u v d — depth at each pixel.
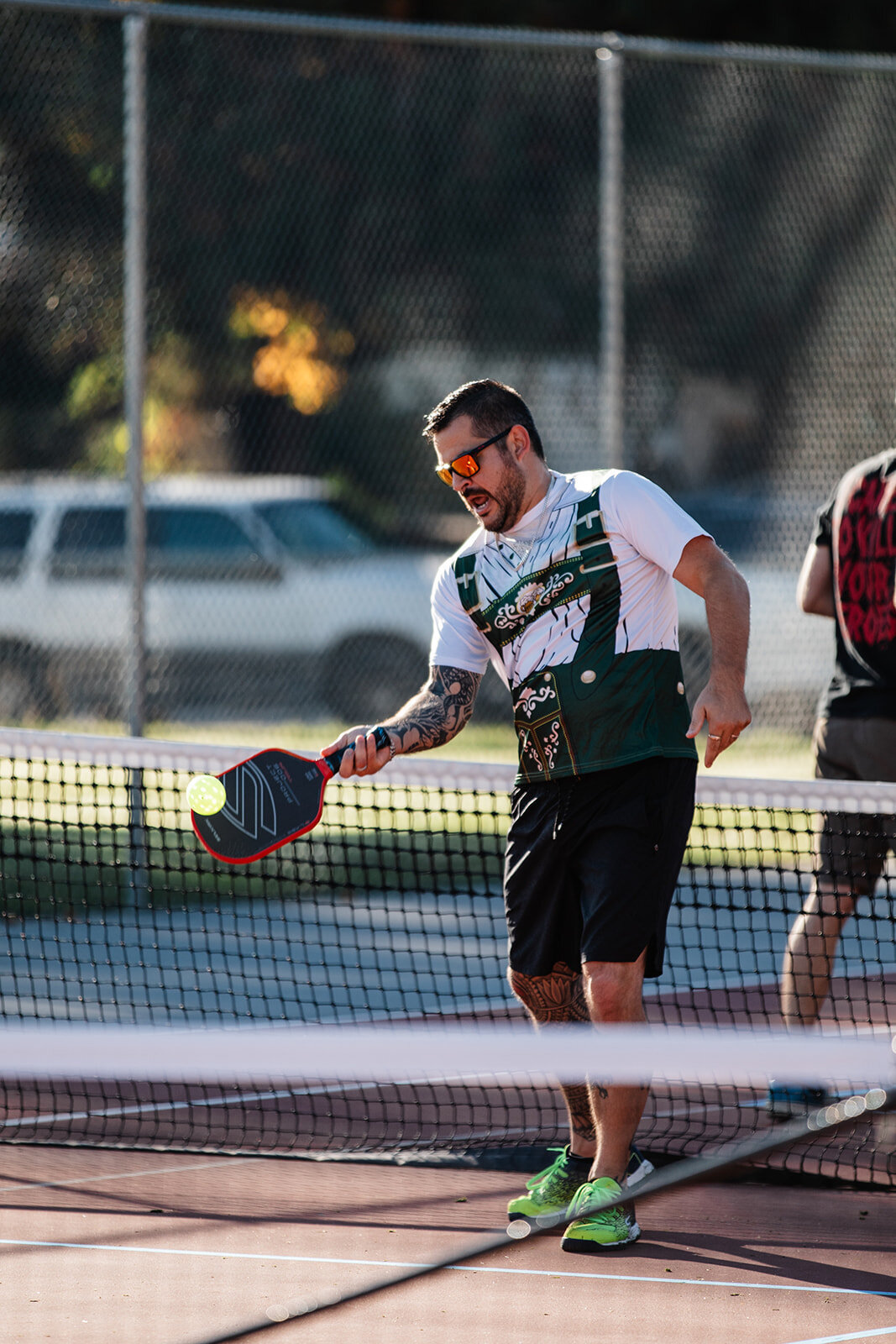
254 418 49.91
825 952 16.06
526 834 13.16
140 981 21.31
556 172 44.72
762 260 36.91
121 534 42.97
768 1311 11.42
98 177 31.44
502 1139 15.72
